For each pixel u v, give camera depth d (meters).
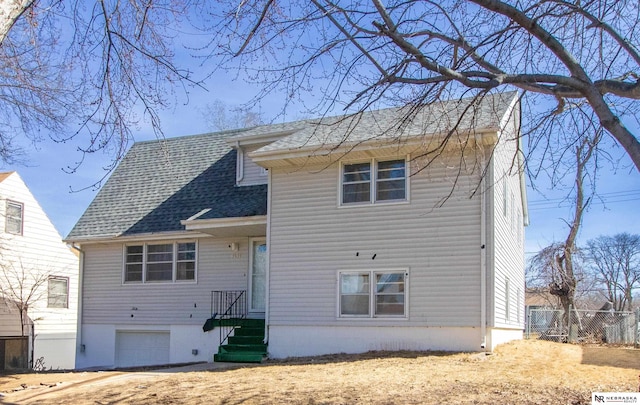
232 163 21.80
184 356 19.34
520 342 17.47
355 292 16.03
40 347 24.56
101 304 20.97
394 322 15.48
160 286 20.19
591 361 14.11
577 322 23.95
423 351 14.98
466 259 14.99
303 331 16.41
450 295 15.03
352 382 11.20
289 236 16.88
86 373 15.26
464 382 10.87
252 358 16.28
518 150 8.70
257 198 19.17
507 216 18.00
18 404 11.01
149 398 10.80
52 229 25.77
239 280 19.16
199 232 19.00
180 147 24.02
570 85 6.71
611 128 6.35
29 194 24.72
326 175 16.72
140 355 20.27
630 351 16.45
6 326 23.39
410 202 15.70
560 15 7.61
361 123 17.19
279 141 17.42
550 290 25.88
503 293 16.62
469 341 14.77
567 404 8.87
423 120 13.07
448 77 7.23
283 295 16.72
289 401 9.79
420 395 9.80
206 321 18.75
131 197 22.28
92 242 21.12
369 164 16.31
